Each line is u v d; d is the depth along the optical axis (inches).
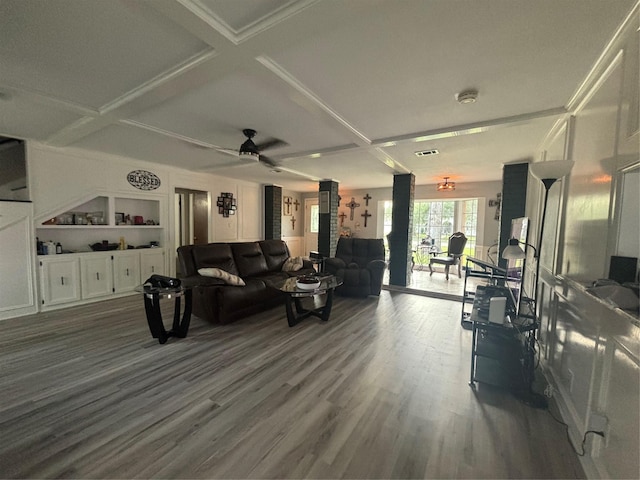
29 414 69.4
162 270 198.5
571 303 75.9
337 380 87.0
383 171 204.2
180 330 116.5
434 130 113.7
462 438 64.3
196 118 106.0
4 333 118.2
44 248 148.8
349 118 102.4
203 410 72.1
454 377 89.4
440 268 284.5
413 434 65.2
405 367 95.3
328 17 52.0
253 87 81.9
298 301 148.6
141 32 59.3
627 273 50.9
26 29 57.8
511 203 168.2
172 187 204.2
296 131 119.8
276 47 61.7
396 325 134.7
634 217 50.7
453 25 54.7
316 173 218.1
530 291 136.7
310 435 64.3
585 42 58.9
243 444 61.3
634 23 51.0
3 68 73.1
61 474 53.3
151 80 79.0
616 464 48.8
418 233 298.5
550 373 90.4
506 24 54.3
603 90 65.7
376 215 305.0
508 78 74.1
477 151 143.9
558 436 65.5
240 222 262.4
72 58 68.8
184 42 62.7
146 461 56.5
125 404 73.8
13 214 135.6
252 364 95.9
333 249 254.2
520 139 122.3
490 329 84.4
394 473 54.9
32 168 140.7
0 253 132.4
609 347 53.5
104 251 170.2
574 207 81.0
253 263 173.8
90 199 162.2
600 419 53.6
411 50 63.1
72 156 154.2
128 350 104.6
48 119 110.7
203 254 149.3
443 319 143.5
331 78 75.5
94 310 149.6
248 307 141.5
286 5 50.5
